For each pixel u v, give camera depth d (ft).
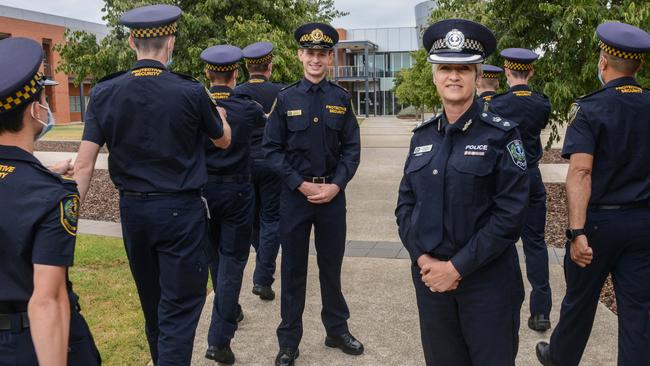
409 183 8.61
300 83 12.32
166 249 9.80
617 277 9.61
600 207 9.56
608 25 9.84
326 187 11.89
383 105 186.19
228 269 12.37
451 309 8.19
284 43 34.01
